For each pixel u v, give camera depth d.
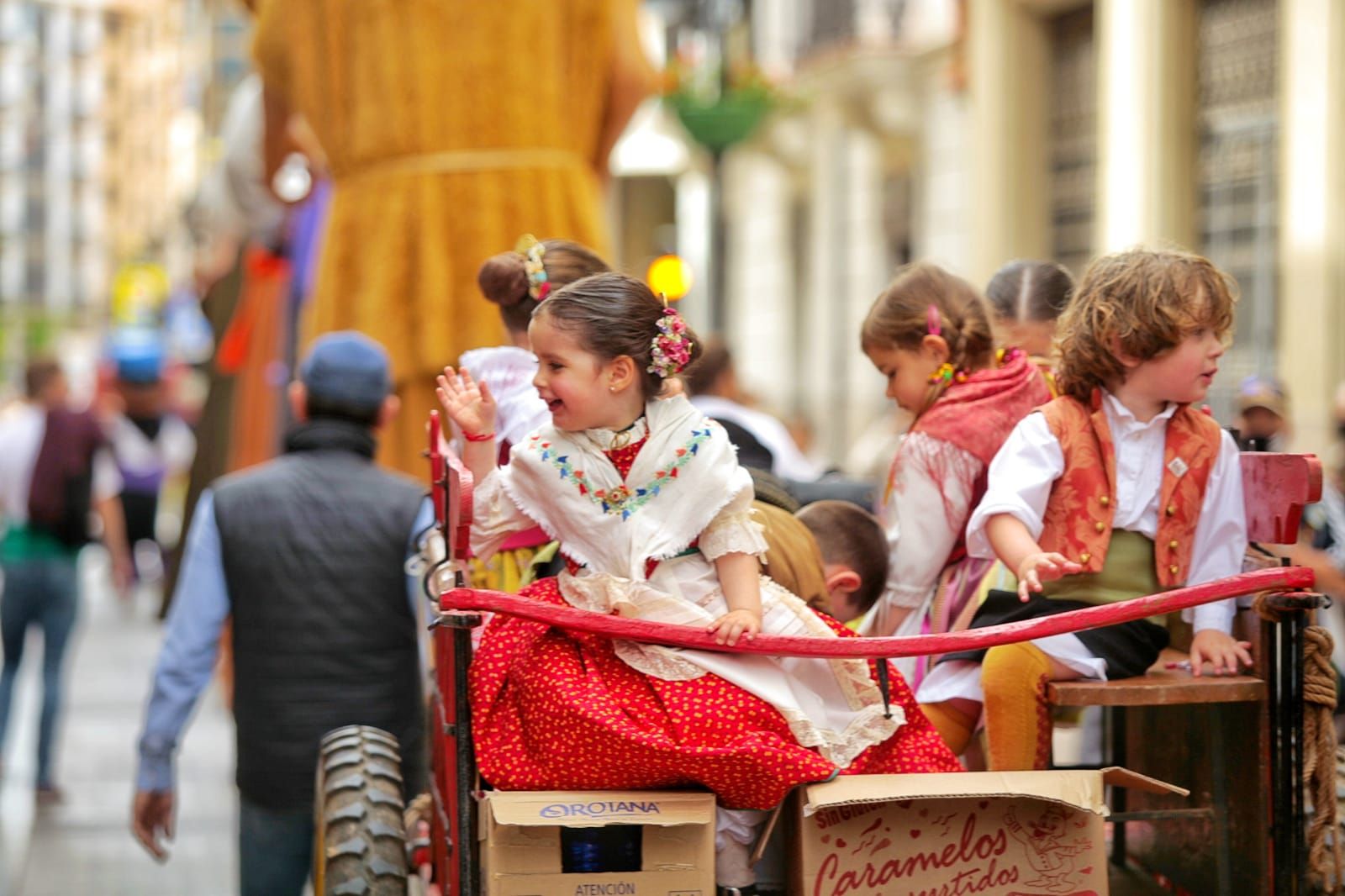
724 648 9.05
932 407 11.82
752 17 63.56
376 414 14.51
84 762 26.36
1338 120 32.59
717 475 9.54
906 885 8.94
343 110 17.69
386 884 10.11
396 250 17.34
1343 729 17.95
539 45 17.58
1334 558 20.03
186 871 19.81
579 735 8.95
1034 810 9.05
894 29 54.41
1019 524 10.27
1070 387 10.68
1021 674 10.13
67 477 24.64
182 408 58.03
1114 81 39.44
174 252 144.88
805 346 65.19
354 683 13.70
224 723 29.53
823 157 60.59
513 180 17.47
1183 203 38.12
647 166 39.19
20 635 25.06
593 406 9.60
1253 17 36.22
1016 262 13.34
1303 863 9.56
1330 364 32.75
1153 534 10.42
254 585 13.70
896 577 11.74
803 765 8.75
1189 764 10.71
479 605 8.77
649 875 8.76
